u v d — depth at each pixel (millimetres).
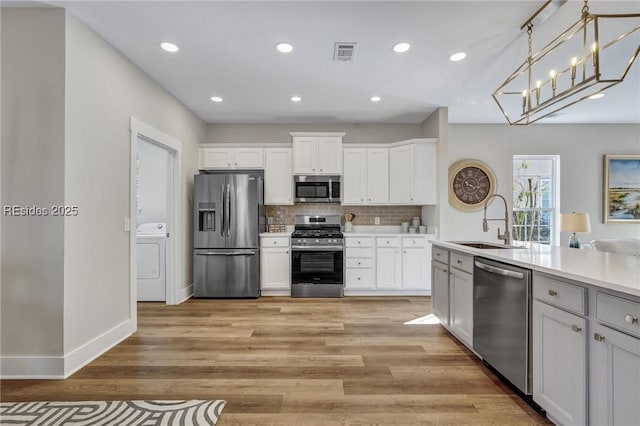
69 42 2295
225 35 2641
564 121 5281
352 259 4562
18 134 2238
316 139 4820
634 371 1262
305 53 2953
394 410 1871
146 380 2205
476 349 2467
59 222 2236
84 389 2088
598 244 3840
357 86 3738
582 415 1488
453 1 2211
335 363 2465
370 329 3195
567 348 1586
